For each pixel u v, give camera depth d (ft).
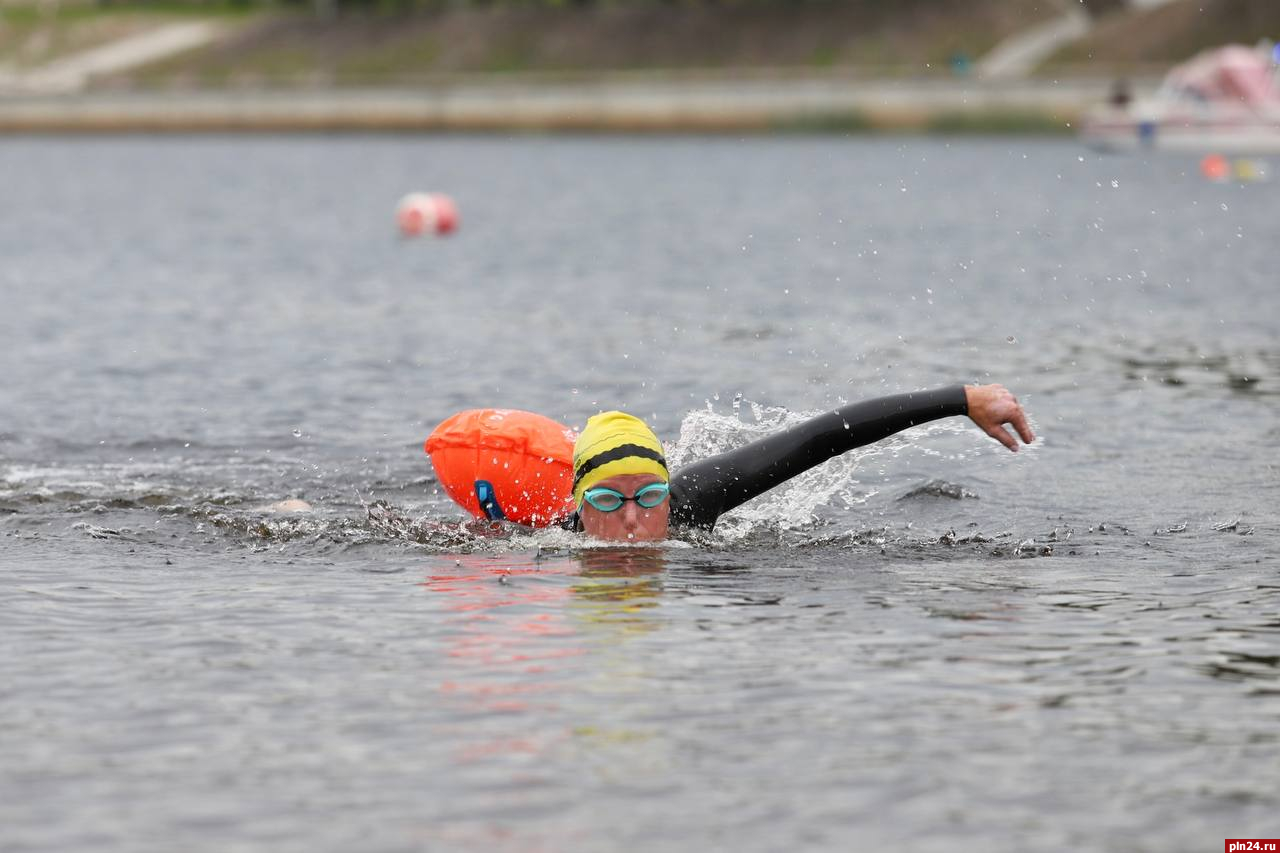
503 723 45.80
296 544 71.61
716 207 366.22
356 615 58.03
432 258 251.60
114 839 37.86
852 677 50.26
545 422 76.23
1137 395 116.37
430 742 44.29
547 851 37.17
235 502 81.97
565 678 50.08
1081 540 72.69
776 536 73.00
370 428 105.91
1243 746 44.14
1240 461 91.76
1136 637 55.06
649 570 65.77
